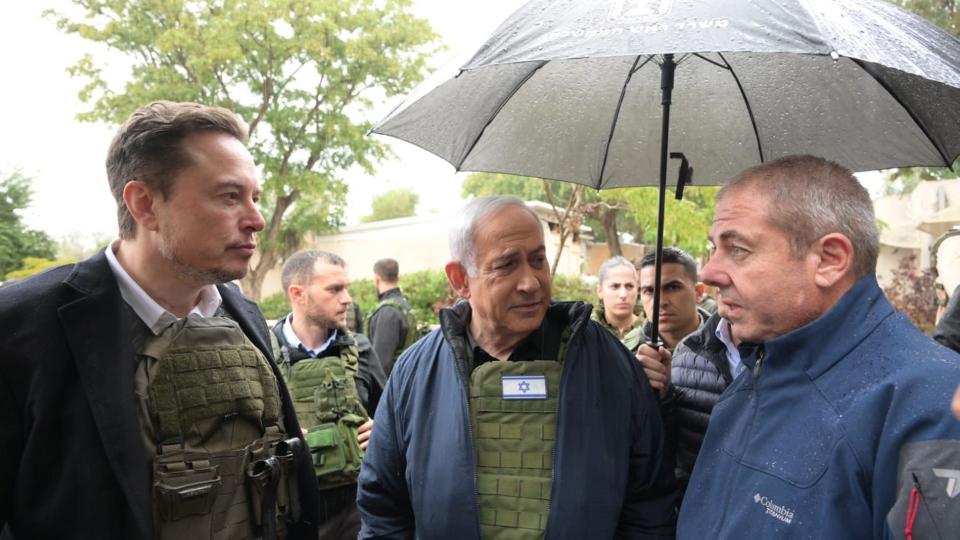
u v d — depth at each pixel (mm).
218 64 17719
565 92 1965
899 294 12203
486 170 2039
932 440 994
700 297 3449
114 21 17297
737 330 1333
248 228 1529
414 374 1778
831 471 1124
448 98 1812
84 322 1412
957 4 5523
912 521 964
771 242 1255
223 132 1515
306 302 2979
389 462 1776
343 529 2807
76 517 1344
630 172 2074
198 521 1448
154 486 1404
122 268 1524
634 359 1761
